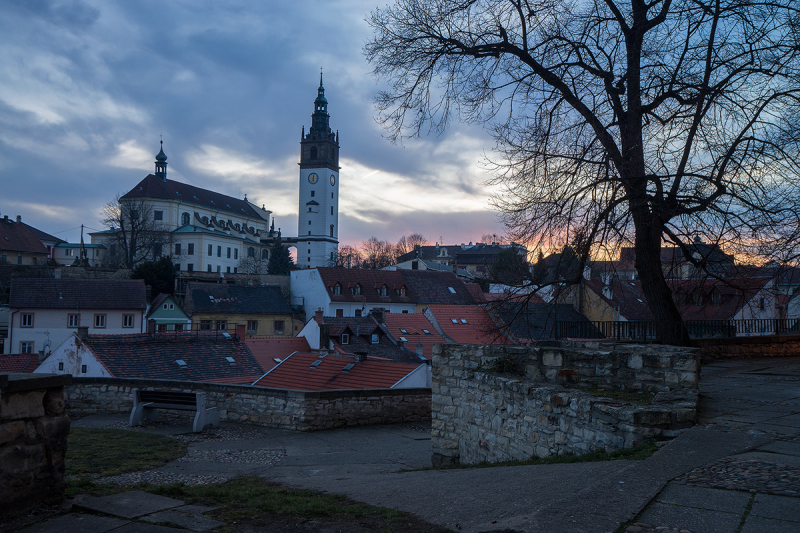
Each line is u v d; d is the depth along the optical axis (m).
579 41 15.16
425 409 15.91
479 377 10.18
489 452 9.73
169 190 119.94
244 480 8.15
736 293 17.33
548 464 6.78
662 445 6.04
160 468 9.36
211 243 113.56
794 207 13.37
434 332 46.97
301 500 5.88
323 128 144.75
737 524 3.69
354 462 10.62
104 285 57.25
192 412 15.20
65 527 4.64
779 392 9.80
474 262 130.12
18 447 4.92
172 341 31.17
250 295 66.44
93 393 16.58
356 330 43.22
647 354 8.35
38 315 53.59
